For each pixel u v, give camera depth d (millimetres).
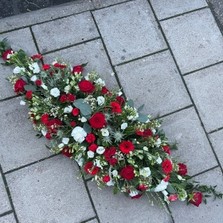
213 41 1597
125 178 1262
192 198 1383
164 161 1276
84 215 1352
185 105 1513
